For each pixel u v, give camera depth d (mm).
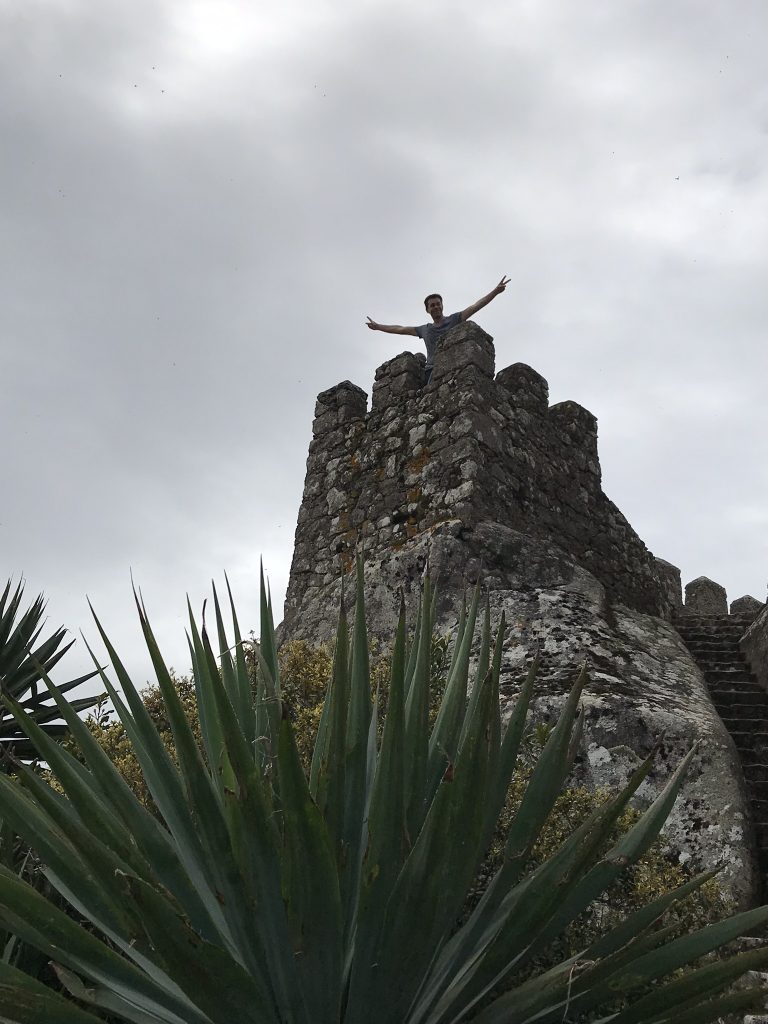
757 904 5473
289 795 2176
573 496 9945
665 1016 2395
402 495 9102
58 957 2322
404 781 2598
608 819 2383
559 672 6930
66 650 7062
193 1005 2396
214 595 3111
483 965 2441
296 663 5711
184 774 2307
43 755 2430
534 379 10086
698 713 6621
